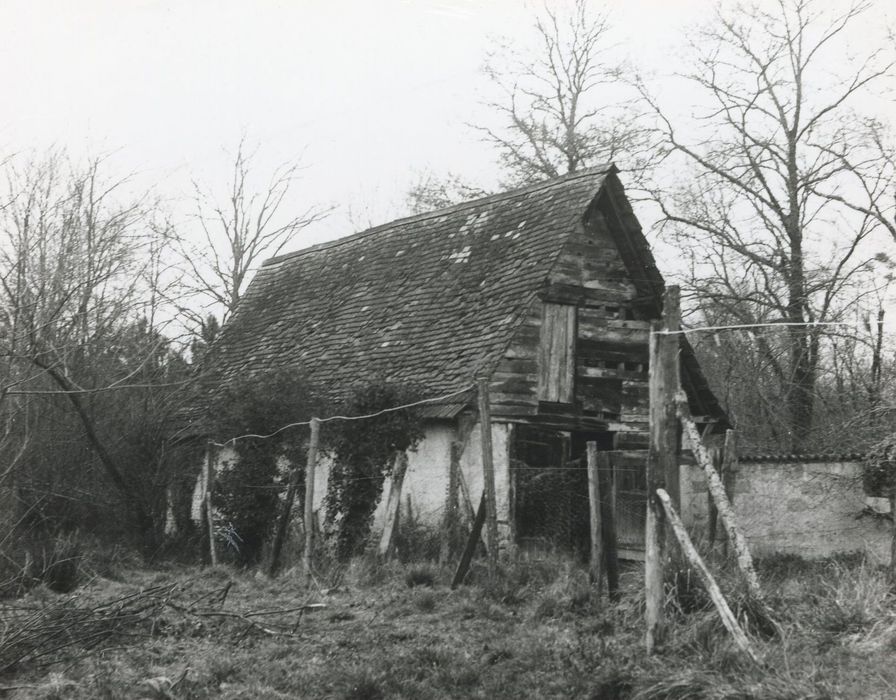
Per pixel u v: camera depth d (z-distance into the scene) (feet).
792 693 23.52
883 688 24.00
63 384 58.13
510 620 38.17
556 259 65.72
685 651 28.96
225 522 67.97
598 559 39.63
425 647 32.48
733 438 48.11
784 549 59.47
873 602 30.19
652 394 31.53
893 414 63.46
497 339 64.28
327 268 96.02
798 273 94.32
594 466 40.24
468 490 57.82
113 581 55.16
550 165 125.90
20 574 46.29
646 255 68.13
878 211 88.69
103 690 29.01
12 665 31.73
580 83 124.67
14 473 55.36
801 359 95.45
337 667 30.63
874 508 59.16
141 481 70.90
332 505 61.72
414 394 62.18
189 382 74.79
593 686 27.12
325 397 69.46
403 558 57.67
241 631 37.50
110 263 62.49
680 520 30.12
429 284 78.02
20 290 51.24
